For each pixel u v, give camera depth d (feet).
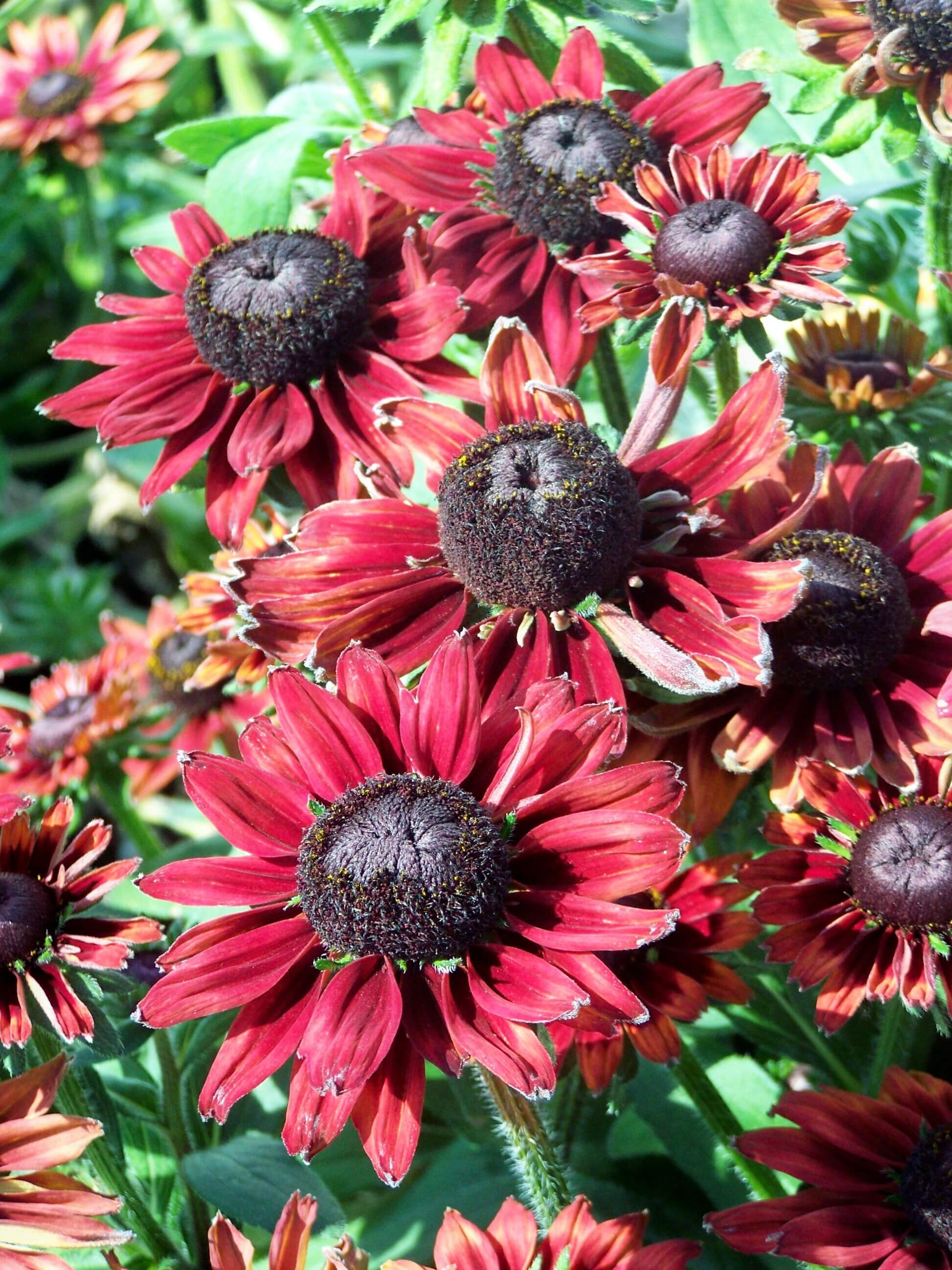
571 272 1.19
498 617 1.02
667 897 1.10
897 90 1.19
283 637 1.03
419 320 1.17
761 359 1.11
